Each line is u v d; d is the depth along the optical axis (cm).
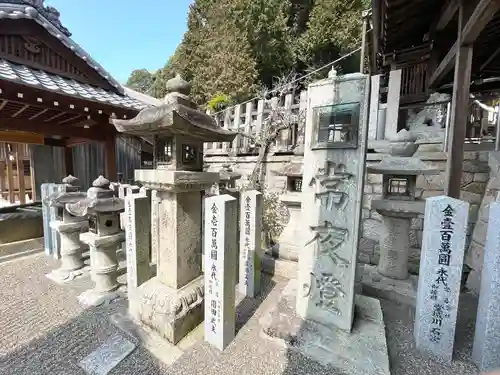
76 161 816
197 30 1359
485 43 594
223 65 1123
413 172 322
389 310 319
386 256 375
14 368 214
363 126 235
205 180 271
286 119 662
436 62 659
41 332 260
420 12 581
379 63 863
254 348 240
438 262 234
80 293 339
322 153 257
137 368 216
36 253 488
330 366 218
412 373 219
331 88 247
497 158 370
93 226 338
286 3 1386
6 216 497
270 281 396
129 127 251
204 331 264
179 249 266
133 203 277
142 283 290
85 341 247
